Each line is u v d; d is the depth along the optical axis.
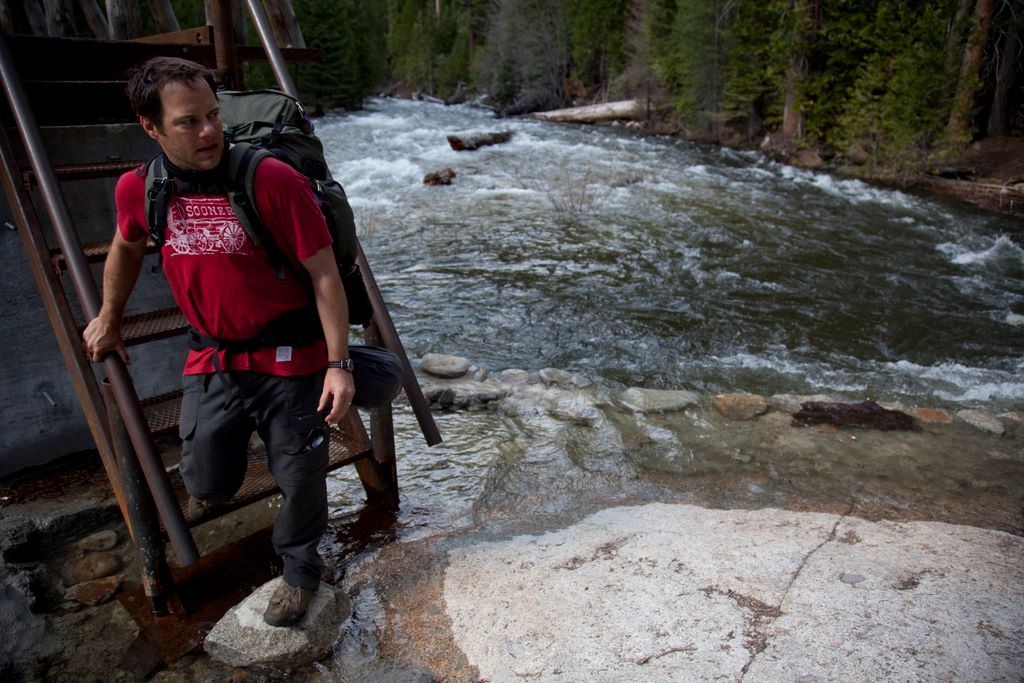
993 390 5.44
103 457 2.86
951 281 8.45
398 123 27.33
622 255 9.05
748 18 20.67
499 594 2.72
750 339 6.50
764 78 20.55
